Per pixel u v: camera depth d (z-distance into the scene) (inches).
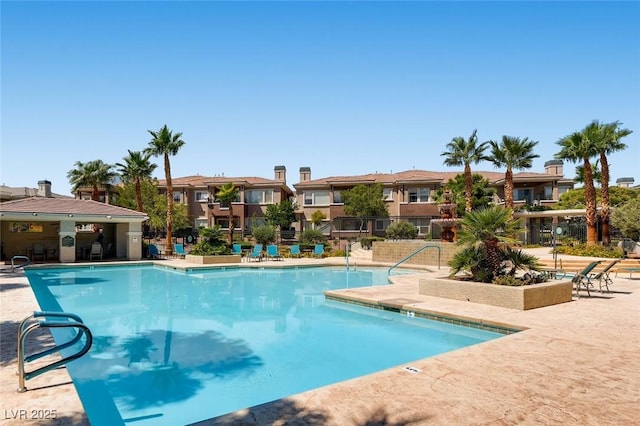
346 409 170.1
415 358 298.8
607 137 1002.7
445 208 918.4
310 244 1290.6
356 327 390.6
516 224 448.8
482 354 246.4
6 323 322.7
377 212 1578.5
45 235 1059.3
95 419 205.2
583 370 217.8
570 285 434.0
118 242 1104.8
